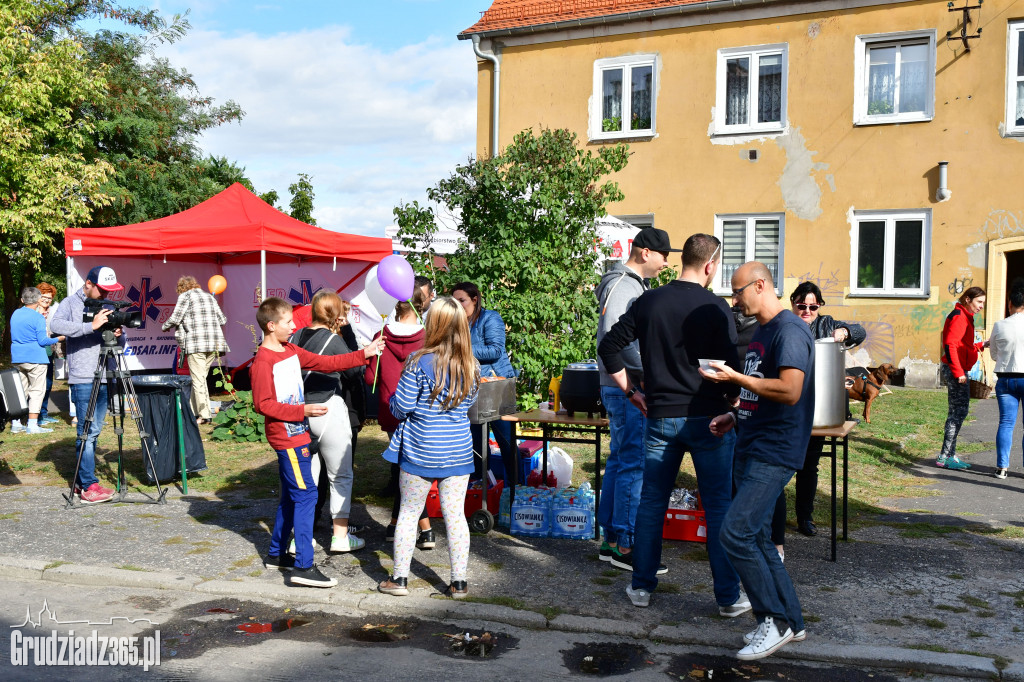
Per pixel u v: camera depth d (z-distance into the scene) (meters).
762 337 4.04
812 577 5.00
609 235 10.79
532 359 9.45
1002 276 14.52
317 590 4.78
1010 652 3.88
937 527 6.14
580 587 4.86
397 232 10.41
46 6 19.42
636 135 16.92
